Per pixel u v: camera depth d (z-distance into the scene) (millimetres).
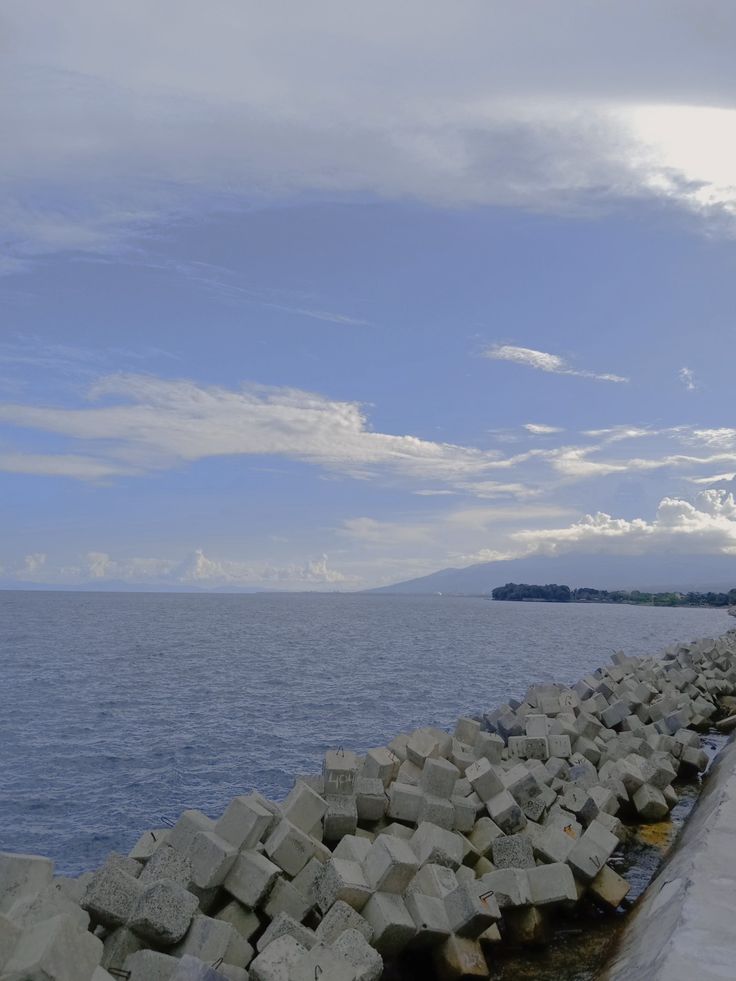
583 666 61219
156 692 40531
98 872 8531
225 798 21094
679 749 18750
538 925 10008
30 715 33062
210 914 9250
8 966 6332
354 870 9508
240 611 170750
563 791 14375
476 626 121188
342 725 31562
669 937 7305
